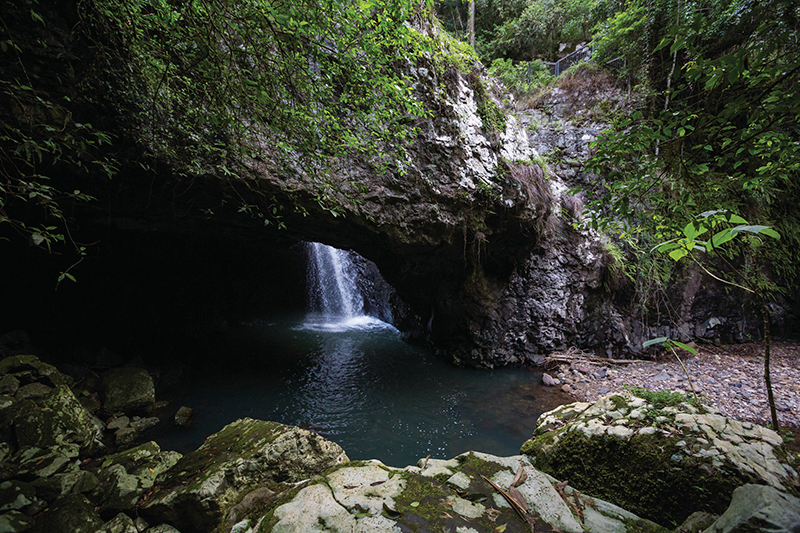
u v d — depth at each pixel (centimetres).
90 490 319
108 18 274
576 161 901
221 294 1027
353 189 503
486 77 709
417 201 559
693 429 210
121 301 736
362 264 1254
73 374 573
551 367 761
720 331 799
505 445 479
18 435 357
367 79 315
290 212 505
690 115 188
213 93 281
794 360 680
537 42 1148
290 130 317
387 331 1078
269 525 157
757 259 772
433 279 775
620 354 798
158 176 393
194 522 270
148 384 559
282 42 249
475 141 626
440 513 160
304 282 1280
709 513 179
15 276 560
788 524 134
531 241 751
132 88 321
